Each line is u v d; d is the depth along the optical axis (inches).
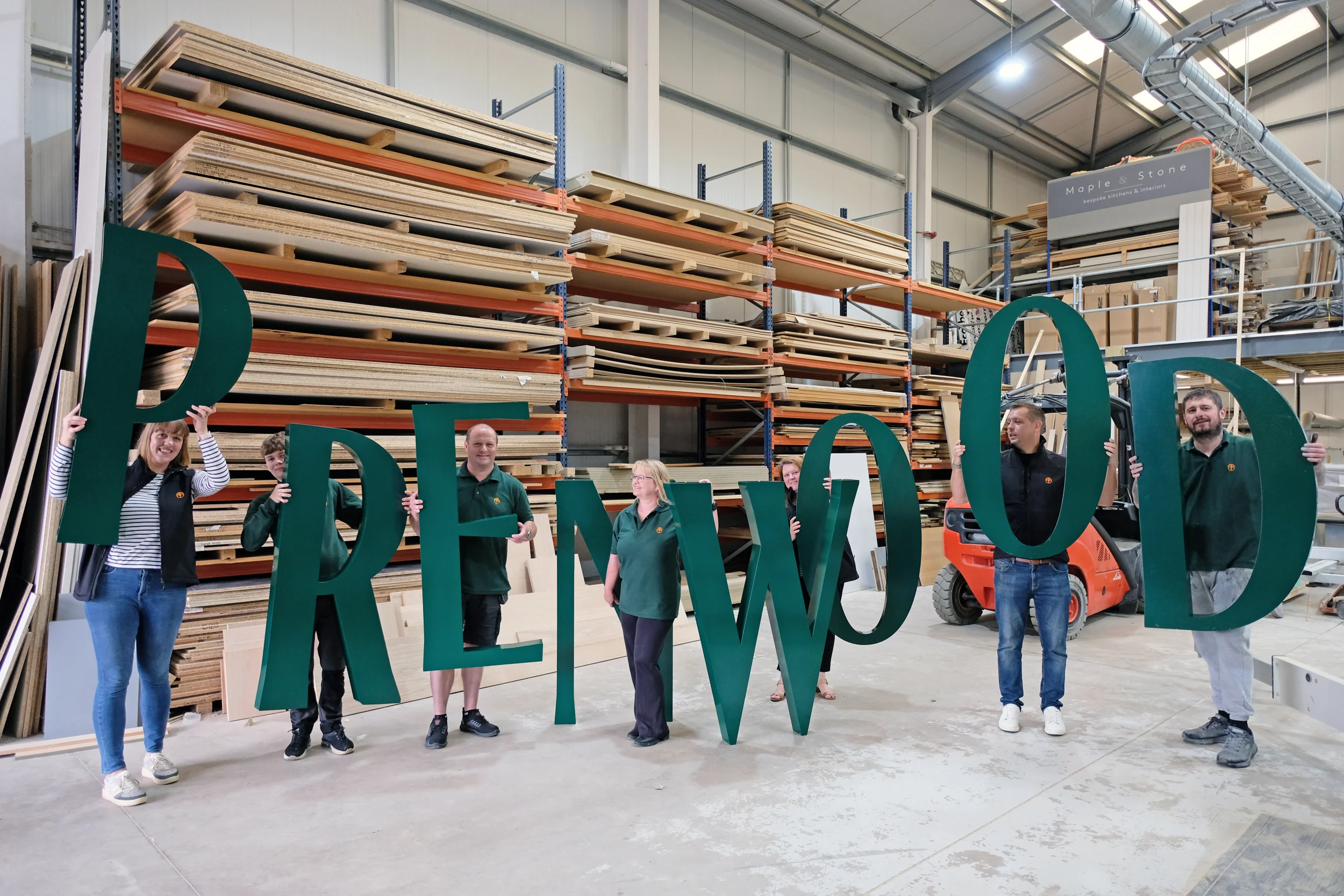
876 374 396.8
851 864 115.3
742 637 166.4
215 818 131.7
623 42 386.6
